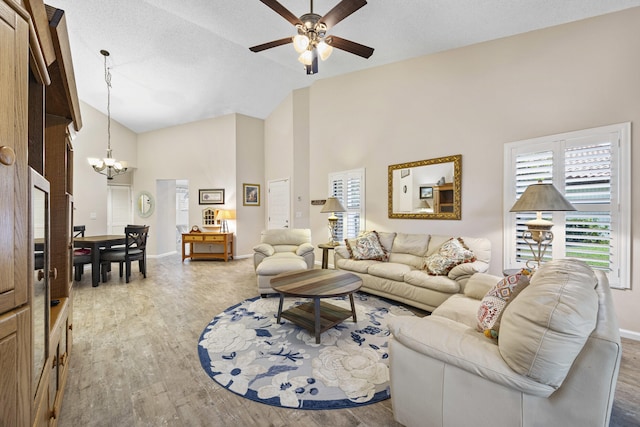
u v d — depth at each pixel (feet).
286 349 7.37
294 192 18.37
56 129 6.32
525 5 8.35
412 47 11.51
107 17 11.28
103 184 19.92
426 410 4.31
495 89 10.35
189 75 15.75
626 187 7.84
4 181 2.59
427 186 12.31
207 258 20.36
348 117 15.55
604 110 8.20
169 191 23.77
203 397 5.55
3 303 2.61
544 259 9.20
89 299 11.66
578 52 8.63
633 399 5.36
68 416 5.03
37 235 3.64
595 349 3.28
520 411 3.57
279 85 17.53
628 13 7.85
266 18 10.62
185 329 8.70
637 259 7.71
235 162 20.57
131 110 19.53
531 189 7.47
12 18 2.63
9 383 2.67
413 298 10.09
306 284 8.73
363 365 6.60
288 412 5.14
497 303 4.82
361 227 14.98
